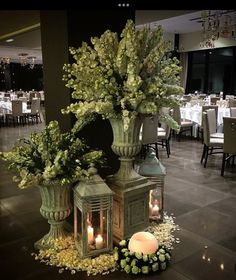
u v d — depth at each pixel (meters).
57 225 2.38
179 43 12.75
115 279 2.02
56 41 2.60
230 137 4.14
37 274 2.07
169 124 2.41
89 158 2.29
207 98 9.43
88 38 2.57
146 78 2.15
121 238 2.38
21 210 3.18
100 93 2.10
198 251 2.36
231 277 2.04
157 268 2.08
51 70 2.74
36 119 10.10
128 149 2.29
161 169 2.70
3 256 2.30
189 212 3.09
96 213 2.41
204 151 5.02
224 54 11.68
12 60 18.89
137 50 2.07
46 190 2.22
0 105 9.91
